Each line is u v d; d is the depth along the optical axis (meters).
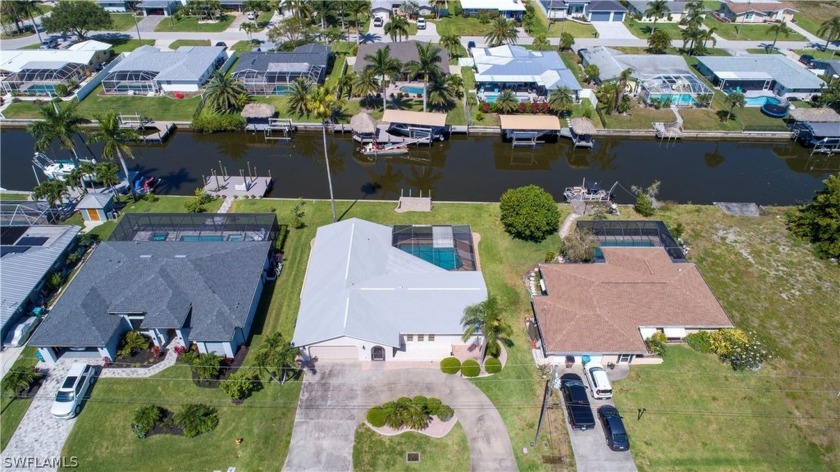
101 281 53.94
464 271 58.56
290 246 66.12
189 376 50.28
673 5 147.75
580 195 76.94
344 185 80.94
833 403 49.34
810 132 90.50
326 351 51.56
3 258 58.56
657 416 47.75
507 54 109.12
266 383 49.66
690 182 83.88
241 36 131.12
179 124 94.69
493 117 97.19
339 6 130.62
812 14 150.75
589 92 103.56
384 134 91.69
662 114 99.56
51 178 78.19
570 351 50.16
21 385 48.53
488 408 48.06
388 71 90.50
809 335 55.84
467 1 142.50
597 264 60.09
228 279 55.16
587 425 46.16
